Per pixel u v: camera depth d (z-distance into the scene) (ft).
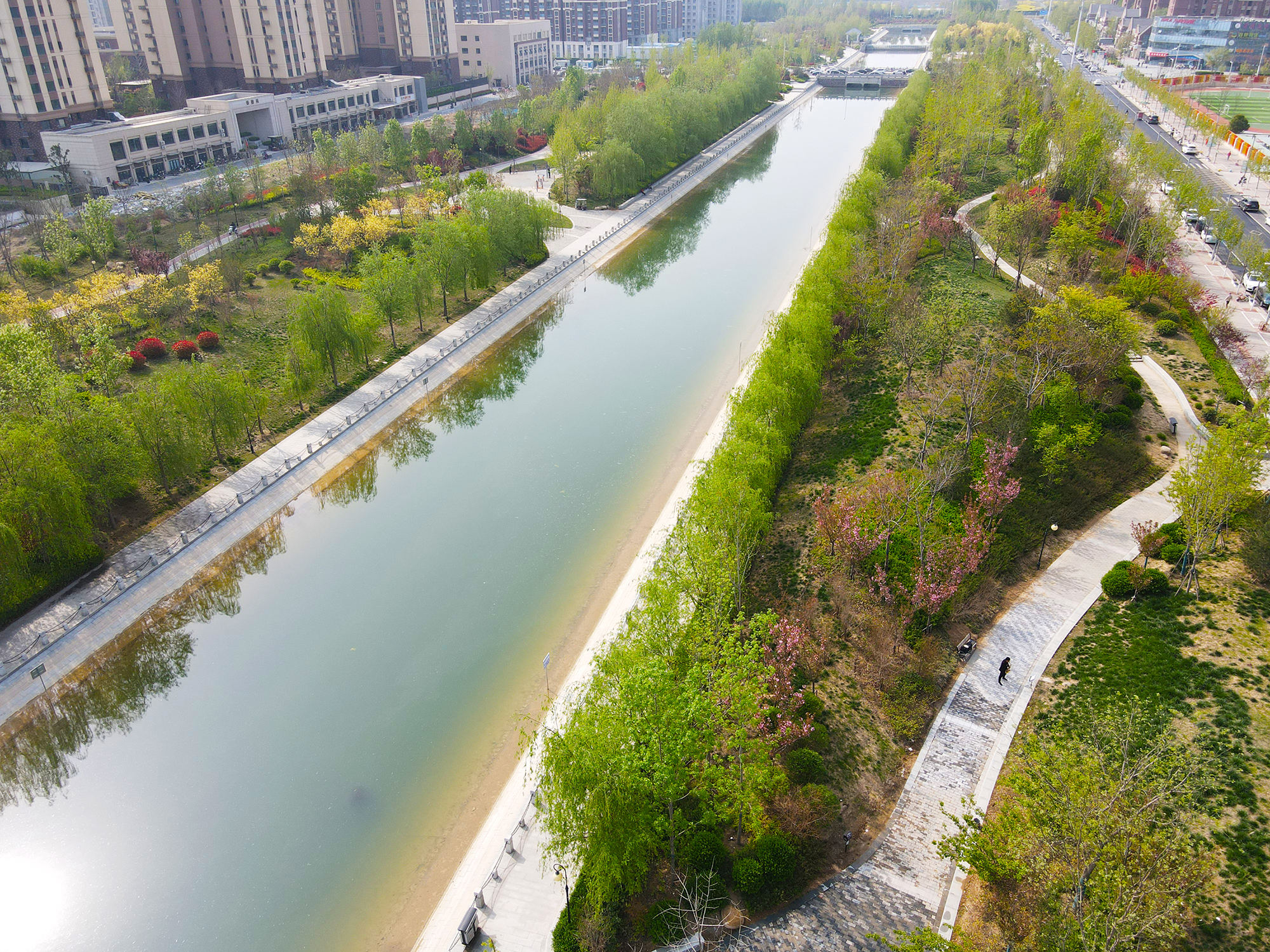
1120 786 104.47
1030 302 278.26
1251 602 158.51
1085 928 92.53
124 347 284.41
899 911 118.01
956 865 117.60
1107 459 208.85
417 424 260.83
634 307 345.31
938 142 471.62
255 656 177.27
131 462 200.75
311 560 204.64
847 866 124.36
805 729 133.28
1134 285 287.07
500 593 191.52
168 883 133.80
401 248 368.27
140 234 390.01
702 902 116.06
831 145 625.82
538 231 374.02
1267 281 304.30
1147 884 97.19
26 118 471.62
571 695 159.94
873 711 149.28
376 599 191.42
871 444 219.61
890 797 135.33
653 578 166.71
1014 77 645.51
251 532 210.38
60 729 161.58
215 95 589.32
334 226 356.79
